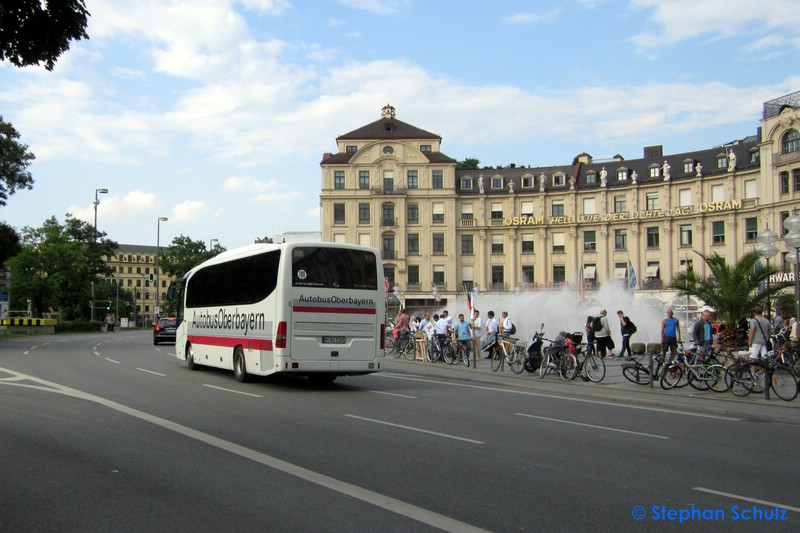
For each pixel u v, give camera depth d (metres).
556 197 78.12
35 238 80.38
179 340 24.27
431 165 78.81
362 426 11.17
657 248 72.62
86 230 80.56
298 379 20.34
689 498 6.90
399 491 7.02
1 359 26.86
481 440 10.00
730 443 10.13
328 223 78.50
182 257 93.88
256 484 7.26
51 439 9.77
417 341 29.78
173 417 11.94
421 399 15.40
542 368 20.98
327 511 6.29
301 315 16.92
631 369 18.91
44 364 24.36
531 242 78.62
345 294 17.45
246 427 10.92
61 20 8.70
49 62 9.10
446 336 28.48
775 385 15.38
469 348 26.23
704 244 69.44
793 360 16.55
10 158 41.28
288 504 6.51
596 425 11.74
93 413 12.32
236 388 17.17
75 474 7.68
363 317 17.64
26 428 10.70
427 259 78.50
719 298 25.70
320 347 17.08
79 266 78.12
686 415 13.32
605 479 7.65
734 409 13.78
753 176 66.44
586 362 19.77
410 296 77.81
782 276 51.66
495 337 24.58
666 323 20.78
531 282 78.06
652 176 74.44
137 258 174.38
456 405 14.32
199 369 23.03
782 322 28.14
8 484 7.24
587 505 6.59
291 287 16.88
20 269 77.06
